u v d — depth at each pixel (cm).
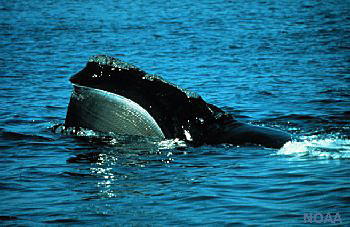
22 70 9169
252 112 6394
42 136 5225
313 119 5981
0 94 7281
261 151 4672
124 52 11462
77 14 19712
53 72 9038
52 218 3228
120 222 3159
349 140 4934
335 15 18462
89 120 5169
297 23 16462
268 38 13500
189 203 3450
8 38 13312
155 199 3534
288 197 3491
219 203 3434
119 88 5072
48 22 17075
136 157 4572
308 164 4200
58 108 6569
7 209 3384
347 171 3947
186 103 5088
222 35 14138
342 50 11494
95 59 5153
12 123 5778
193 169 4216
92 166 4316
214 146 4891
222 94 7500
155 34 14375
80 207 3403
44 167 4294
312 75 8788
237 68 9588
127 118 5062
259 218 3162
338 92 7394
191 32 14712
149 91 5075
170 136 5025
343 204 3281
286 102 6875
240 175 4009
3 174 4109
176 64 10006
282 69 9419
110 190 3722
